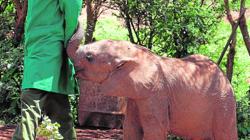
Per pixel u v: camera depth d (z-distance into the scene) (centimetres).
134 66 564
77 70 572
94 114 938
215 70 601
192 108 584
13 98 948
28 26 584
